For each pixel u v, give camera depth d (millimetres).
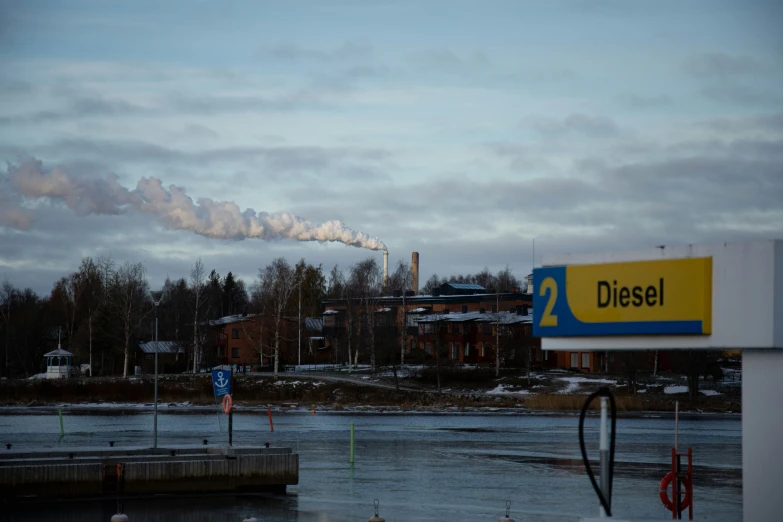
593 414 84938
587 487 38031
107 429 66125
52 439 57062
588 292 17250
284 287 132250
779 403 15734
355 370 118562
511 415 83500
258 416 81125
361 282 138625
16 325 133375
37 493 30359
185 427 68438
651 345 16578
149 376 111250
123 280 129375
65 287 152500
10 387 98125
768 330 15414
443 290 146625
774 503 15742
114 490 31266
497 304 116750
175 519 28719
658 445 56719
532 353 119625
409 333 133375
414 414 84750
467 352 128625
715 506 33500
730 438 61594
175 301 143125
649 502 34312
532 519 30469
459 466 45125
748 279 15641
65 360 123750
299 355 131500
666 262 16406
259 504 31812
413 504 33156
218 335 148500
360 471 42750
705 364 99625
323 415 82688
